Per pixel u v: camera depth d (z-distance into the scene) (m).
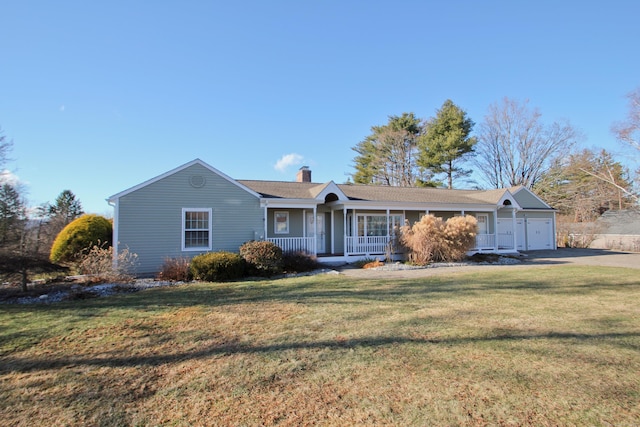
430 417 3.02
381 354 4.53
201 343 5.09
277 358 4.45
